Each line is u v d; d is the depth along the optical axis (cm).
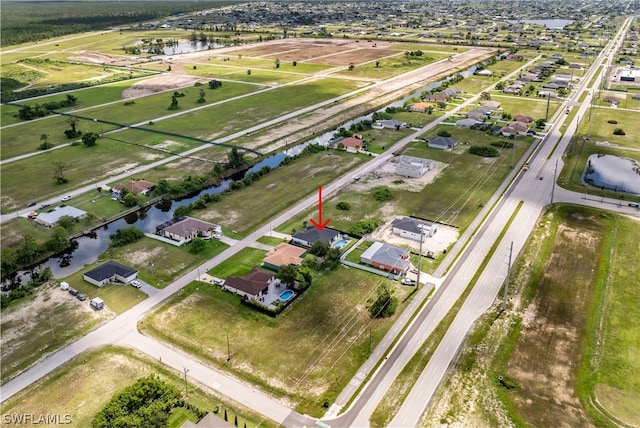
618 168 13950
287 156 14788
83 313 8025
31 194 12456
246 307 8119
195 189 12862
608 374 6619
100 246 10362
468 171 13688
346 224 10812
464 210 11394
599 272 8962
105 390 6475
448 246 9869
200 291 8562
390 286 8638
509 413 6044
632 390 6353
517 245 9919
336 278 8888
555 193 12350
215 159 14675
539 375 6631
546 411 6066
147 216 11781
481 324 7662
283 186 12888
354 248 9844
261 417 6016
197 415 6022
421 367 6806
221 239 10325
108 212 11631
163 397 6131
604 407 6106
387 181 13075
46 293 8588
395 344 7250
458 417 6009
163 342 7350
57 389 6506
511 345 7200
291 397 6322
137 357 7056
